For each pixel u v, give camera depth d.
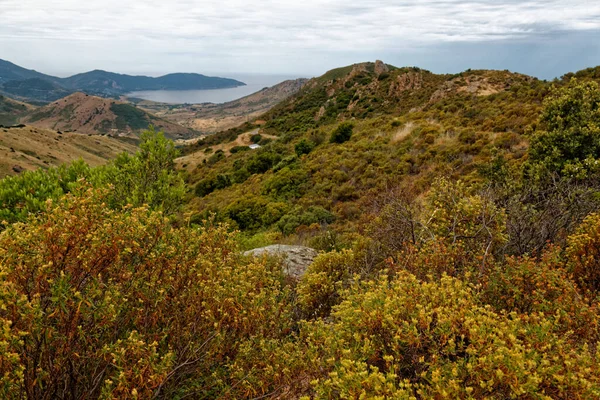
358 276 3.17
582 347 2.27
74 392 2.24
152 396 2.20
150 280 2.72
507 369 1.90
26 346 2.13
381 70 106.69
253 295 2.94
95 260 2.49
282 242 11.62
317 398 2.07
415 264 3.78
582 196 5.11
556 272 3.15
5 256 2.32
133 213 3.02
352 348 2.35
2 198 5.55
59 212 2.59
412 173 17.12
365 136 28.39
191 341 2.59
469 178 12.47
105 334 2.42
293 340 3.62
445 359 2.16
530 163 9.02
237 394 2.60
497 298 3.21
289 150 39.12
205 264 2.92
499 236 4.24
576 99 8.54
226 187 34.19
